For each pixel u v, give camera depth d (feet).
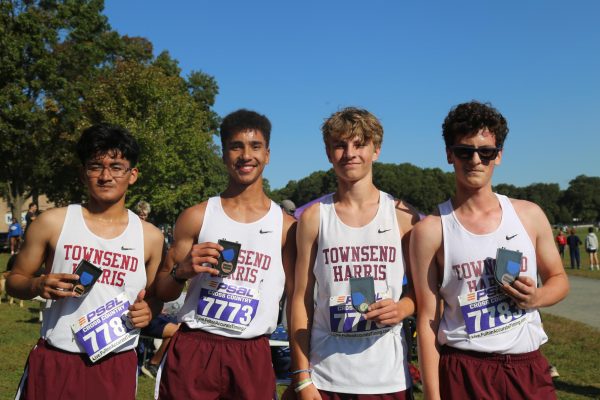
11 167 109.40
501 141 9.52
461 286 9.23
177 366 10.50
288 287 11.03
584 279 58.85
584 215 439.22
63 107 105.19
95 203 10.34
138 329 10.22
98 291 9.97
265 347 10.84
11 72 97.60
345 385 9.74
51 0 104.73
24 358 22.22
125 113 98.53
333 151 10.31
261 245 10.85
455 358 9.21
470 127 9.29
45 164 108.47
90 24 110.52
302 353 10.09
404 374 10.02
